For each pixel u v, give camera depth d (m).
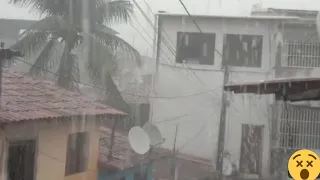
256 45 14.05
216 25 14.36
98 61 12.35
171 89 14.58
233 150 13.69
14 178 6.61
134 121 13.44
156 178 12.27
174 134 14.41
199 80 14.44
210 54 14.40
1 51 7.44
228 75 13.23
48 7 12.55
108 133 11.30
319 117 12.64
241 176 13.30
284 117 12.91
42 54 11.80
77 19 12.46
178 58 14.53
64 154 7.82
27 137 6.79
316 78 7.36
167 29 14.45
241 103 13.89
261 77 13.86
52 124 7.41
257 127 13.61
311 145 12.61
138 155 10.02
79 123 8.05
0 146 6.18
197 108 14.45
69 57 12.20
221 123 13.32
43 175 7.21
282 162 12.60
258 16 14.00
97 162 9.00
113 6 12.53
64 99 8.47
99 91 12.40
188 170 13.05
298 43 13.65
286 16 14.04
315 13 13.88
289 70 13.60
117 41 12.54
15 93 7.64
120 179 9.75
